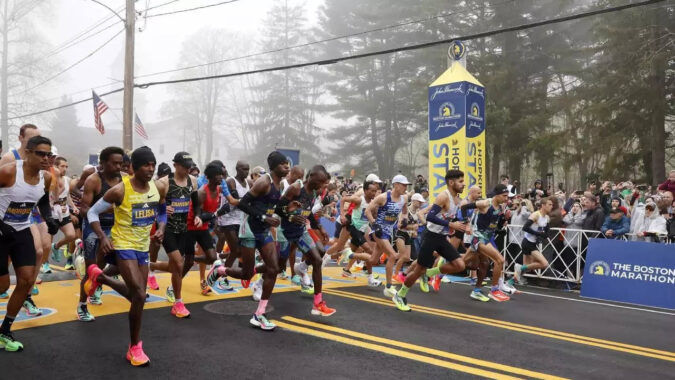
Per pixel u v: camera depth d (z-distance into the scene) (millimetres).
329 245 11141
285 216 6035
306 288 7906
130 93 16906
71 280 8234
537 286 10383
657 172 22453
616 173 24438
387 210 8180
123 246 4430
